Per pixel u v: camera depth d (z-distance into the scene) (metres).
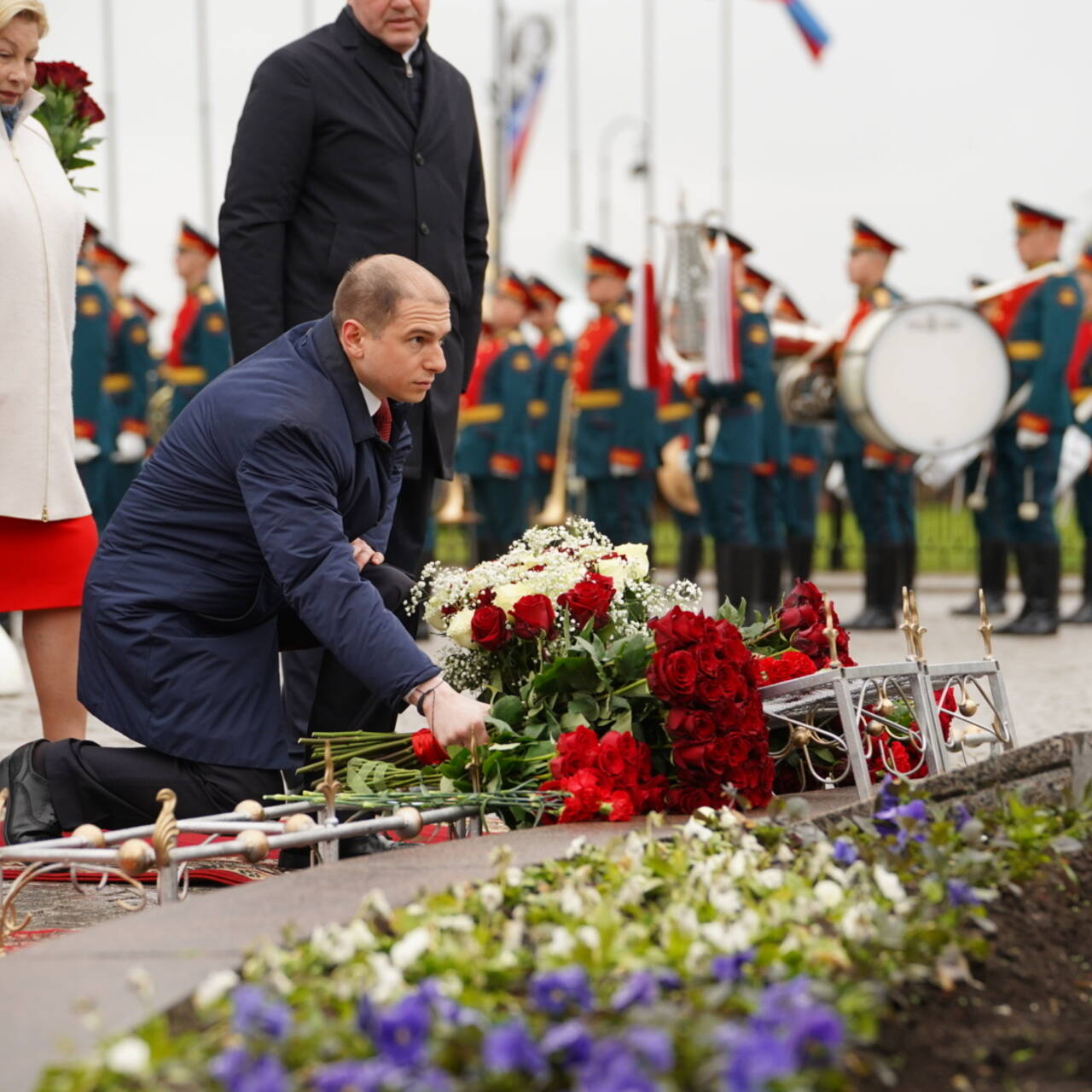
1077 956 4.02
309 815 5.73
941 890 3.88
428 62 7.44
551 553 5.95
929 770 5.52
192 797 5.74
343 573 5.38
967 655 14.41
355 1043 2.81
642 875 3.97
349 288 5.54
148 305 24.69
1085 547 18.42
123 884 6.11
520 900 3.92
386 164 7.21
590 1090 2.49
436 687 5.31
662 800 5.21
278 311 7.17
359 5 7.20
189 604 5.77
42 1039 3.08
